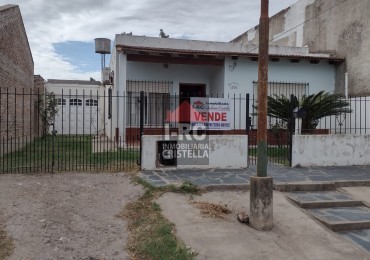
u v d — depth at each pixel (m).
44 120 17.42
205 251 4.74
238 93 14.46
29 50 15.84
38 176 7.69
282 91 15.02
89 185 7.15
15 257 4.39
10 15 12.04
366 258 4.85
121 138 13.17
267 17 5.47
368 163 10.16
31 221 5.35
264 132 5.55
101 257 4.55
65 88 22.53
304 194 7.27
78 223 5.44
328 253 4.93
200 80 15.58
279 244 5.09
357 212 6.47
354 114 13.66
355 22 14.27
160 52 13.27
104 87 21.38
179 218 5.71
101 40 20.52
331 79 15.48
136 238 5.10
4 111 11.24
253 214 5.55
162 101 14.41
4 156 10.20
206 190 7.11
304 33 17.83
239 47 15.66
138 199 6.51
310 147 9.67
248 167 9.27
